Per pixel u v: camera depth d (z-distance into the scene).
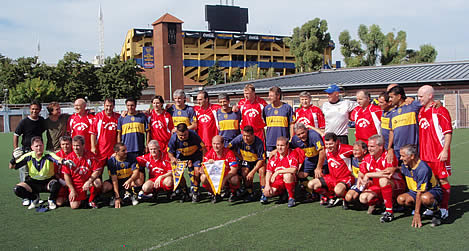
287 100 29.33
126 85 48.31
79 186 6.23
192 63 88.38
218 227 5.06
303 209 5.93
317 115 7.20
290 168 6.07
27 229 5.14
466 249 4.10
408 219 5.25
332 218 5.39
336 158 5.97
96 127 7.20
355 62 54.09
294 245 4.34
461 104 22.50
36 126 7.12
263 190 6.29
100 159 6.41
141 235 4.79
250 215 5.64
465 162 9.95
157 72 62.84
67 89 46.38
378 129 6.51
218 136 6.28
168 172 6.57
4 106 33.50
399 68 31.31
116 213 5.90
